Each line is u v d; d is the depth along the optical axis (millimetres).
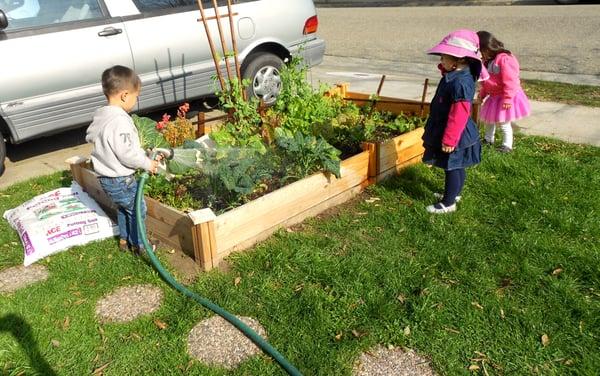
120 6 5480
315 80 8812
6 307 3164
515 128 6027
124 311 3145
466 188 4496
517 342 2781
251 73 6441
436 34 13016
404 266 3430
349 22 16328
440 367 2658
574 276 3285
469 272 3365
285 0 6641
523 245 3584
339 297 3180
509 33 12227
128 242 3771
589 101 6973
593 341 2771
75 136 6426
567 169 4723
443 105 3871
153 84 5742
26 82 4953
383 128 5480
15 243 3914
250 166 4086
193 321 3018
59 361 2762
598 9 14539
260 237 3771
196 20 5902
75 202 4074
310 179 4004
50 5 5117
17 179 5207
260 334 2918
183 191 3984
